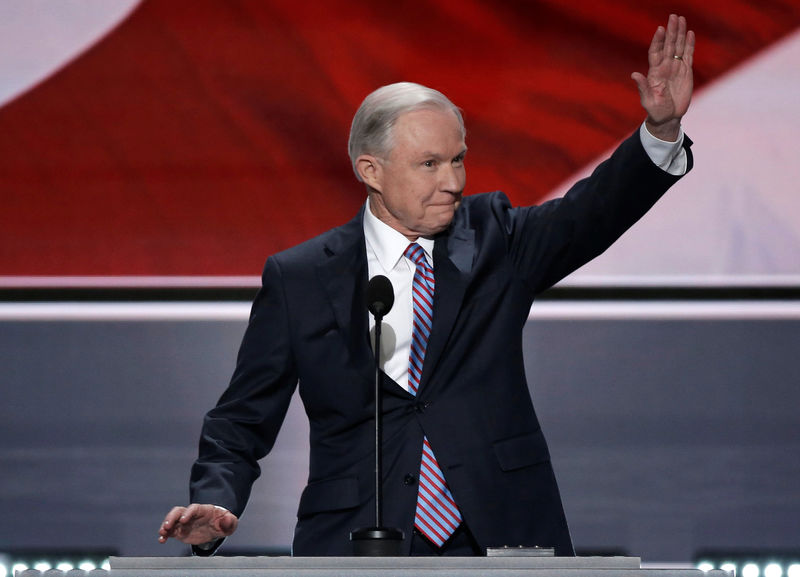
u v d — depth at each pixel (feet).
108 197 49.16
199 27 50.03
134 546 47.26
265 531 47.16
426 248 25.41
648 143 23.88
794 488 46.96
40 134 49.44
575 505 46.91
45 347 48.29
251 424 25.36
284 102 49.70
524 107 49.03
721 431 47.29
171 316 48.55
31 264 48.75
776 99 48.73
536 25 49.32
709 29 49.11
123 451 47.80
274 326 25.63
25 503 47.42
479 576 16.34
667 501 46.96
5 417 47.91
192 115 49.65
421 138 24.44
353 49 49.75
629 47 49.06
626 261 48.19
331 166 49.44
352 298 25.17
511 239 25.76
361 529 19.54
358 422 24.41
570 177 48.73
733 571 16.34
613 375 47.60
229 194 49.24
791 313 47.80
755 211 48.32
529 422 24.59
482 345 24.54
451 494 23.47
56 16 50.11
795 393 47.47
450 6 49.57
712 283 48.03
